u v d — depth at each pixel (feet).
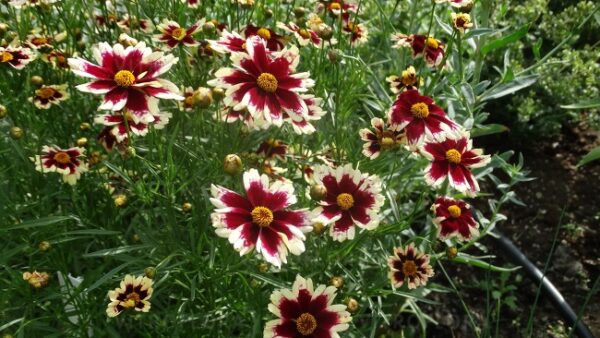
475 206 1.92
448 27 1.51
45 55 1.27
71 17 1.40
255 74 0.93
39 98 1.21
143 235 1.04
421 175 1.44
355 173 0.99
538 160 2.09
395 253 1.13
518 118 2.04
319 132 1.38
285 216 0.86
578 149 2.13
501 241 1.76
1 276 1.14
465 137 1.10
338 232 0.95
